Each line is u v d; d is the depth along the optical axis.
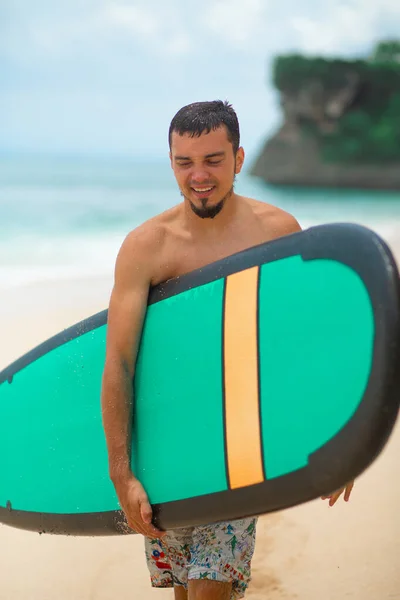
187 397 2.01
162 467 2.05
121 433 2.05
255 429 1.88
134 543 3.04
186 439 2.01
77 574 2.81
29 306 6.50
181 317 2.04
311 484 1.79
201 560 2.06
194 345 2.01
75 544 3.03
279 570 2.78
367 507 3.24
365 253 1.73
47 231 16.75
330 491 1.78
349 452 1.71
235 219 2.16
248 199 2.25
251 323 1.91
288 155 57.75
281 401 1.84
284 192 49.88
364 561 2.82
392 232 12.89
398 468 3.64
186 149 2.03
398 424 4.25
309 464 1.78
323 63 56.69
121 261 2.09
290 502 1.85
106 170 61.88
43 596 2.66
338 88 56.66
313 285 1.82
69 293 7.12
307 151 57.34
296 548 2.93
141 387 2.09
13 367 2.62
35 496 2.48
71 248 12.78
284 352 1.85
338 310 1.76
